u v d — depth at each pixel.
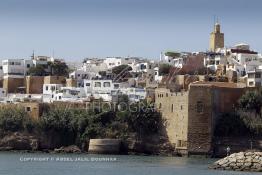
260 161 175.12
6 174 164.62
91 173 168.12
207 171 173.88
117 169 178.38
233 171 174.38
